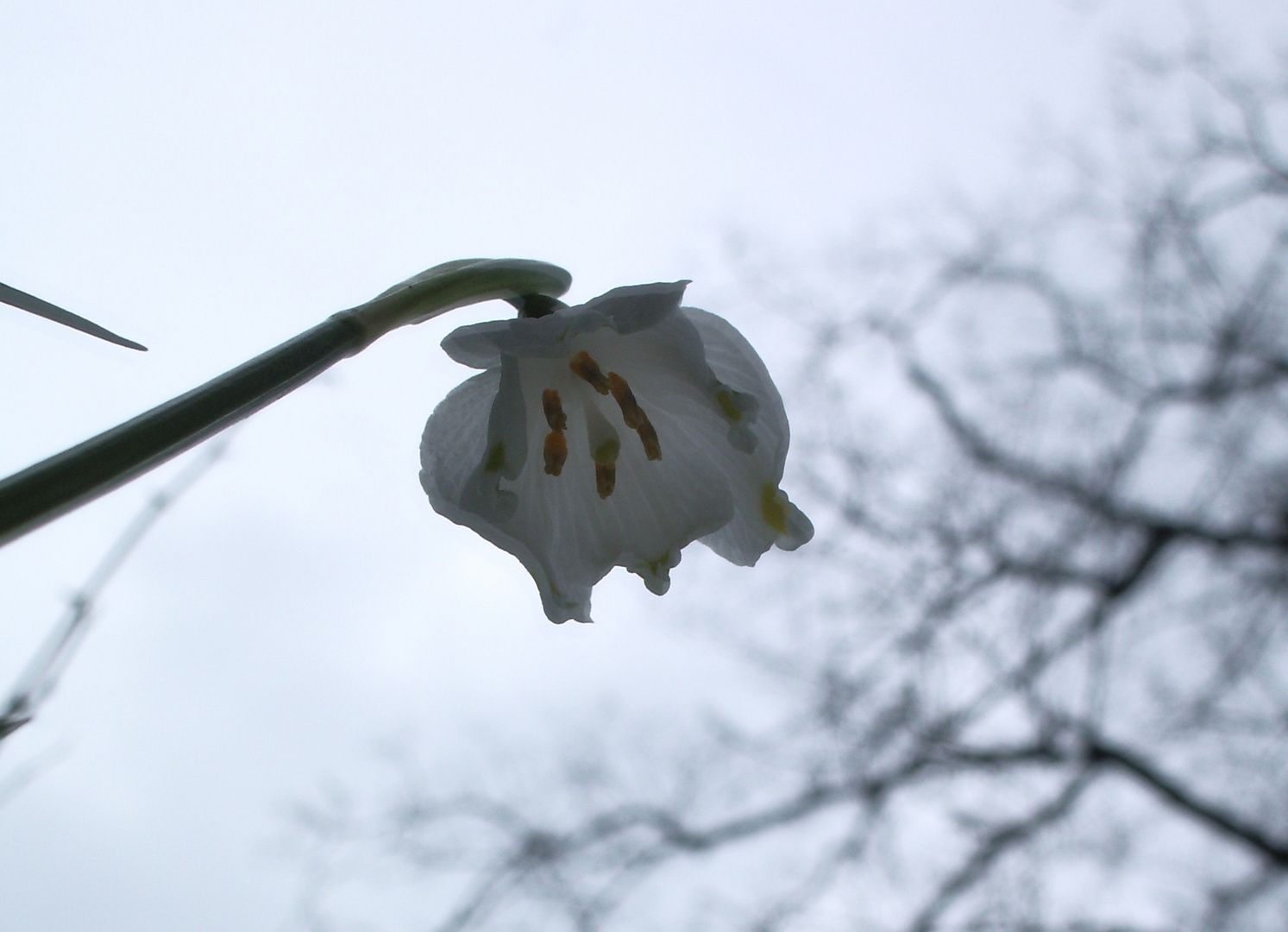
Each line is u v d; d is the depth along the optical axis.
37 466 0.15
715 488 0.18
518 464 0.17
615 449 0.17
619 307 0.17
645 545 0.18
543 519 0.17
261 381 0.15
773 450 0.18
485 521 0.17
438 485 0.17
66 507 0.15
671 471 0.18
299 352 0.15
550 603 0.17
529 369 0.17
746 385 0.18
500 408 0.17
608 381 0.17
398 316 0.16
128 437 0.15
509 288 0.17
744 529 0.18
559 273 0.17
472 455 0.17
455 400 0.17
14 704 0.18
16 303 0.16
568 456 0.18
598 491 0.17
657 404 0.18
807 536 0.18
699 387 0.17
